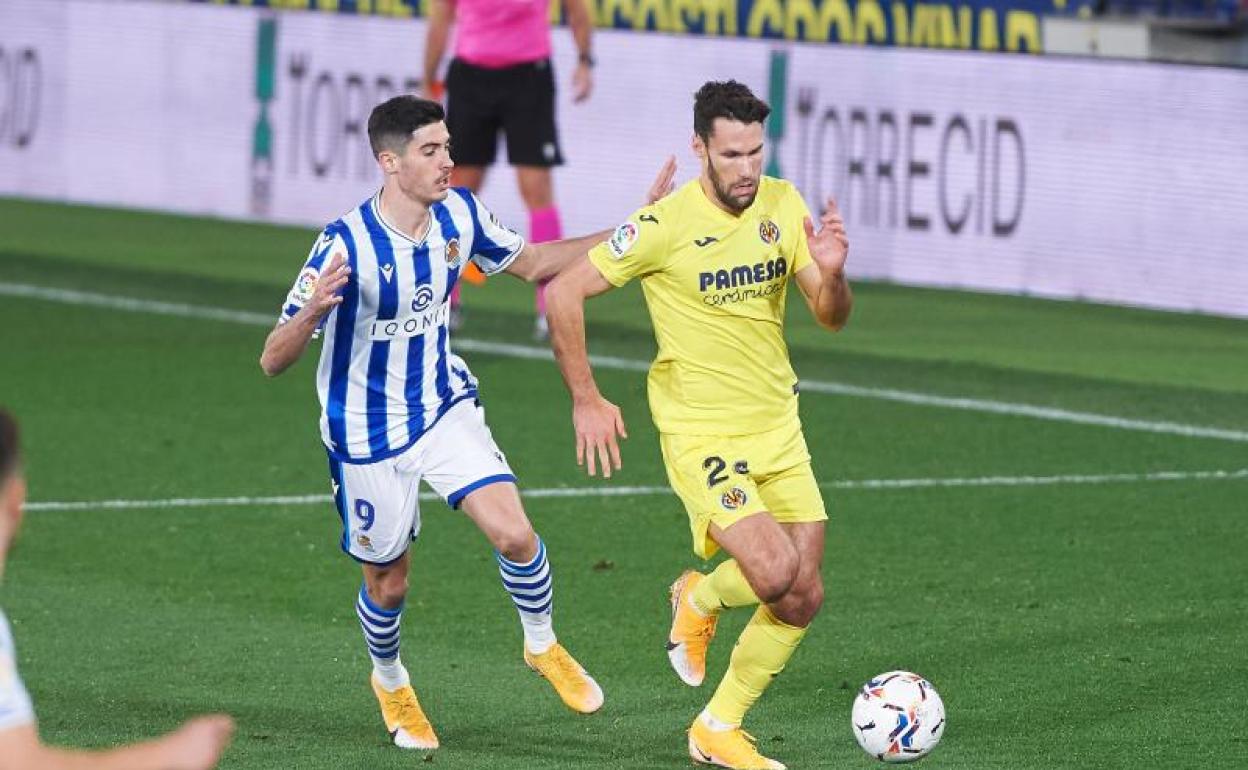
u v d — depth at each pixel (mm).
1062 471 35250
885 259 53344
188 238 60281
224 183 63469
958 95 51688
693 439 21656
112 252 58031
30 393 41281
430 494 33781
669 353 21766
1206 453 36625
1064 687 24047
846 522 31922
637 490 34125
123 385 42188
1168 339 46844
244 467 35594
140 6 64312
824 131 53594
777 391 21797
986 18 57781
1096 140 50188
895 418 39469
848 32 59000
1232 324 48500
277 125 62125
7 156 66875
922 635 26219
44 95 66312
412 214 21672
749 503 21250
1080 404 40625
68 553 30203
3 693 11078
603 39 56406
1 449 10992
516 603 21859
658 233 21297
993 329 47906
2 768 10867
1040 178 51000
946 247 52500
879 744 20328
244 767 21141
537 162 45500
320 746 21984
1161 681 24219
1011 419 39375
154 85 64375
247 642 26078
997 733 22359
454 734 22547
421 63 58812
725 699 21250
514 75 45250
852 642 25969
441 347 22312
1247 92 47969
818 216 53969
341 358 21844
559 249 23359
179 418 39281
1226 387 42156
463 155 46031
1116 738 22141
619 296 53656
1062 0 57281
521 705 23672
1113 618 26891
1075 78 50188
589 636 26344
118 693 23938
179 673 24750
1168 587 28312
